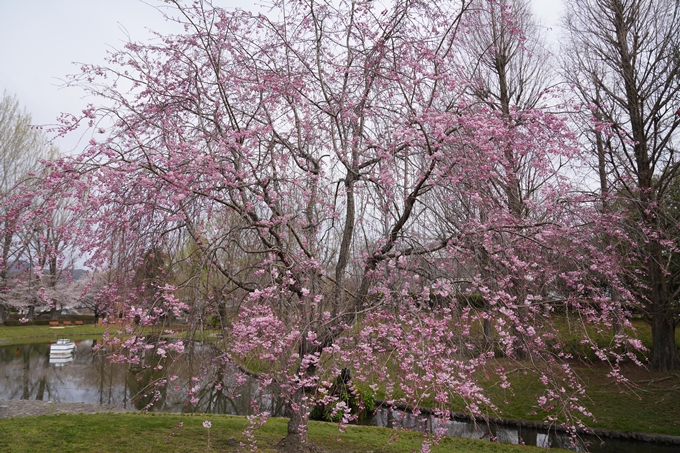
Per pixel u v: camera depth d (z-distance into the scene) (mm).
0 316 30125
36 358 19609
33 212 4211
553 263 5828
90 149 4387
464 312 4785
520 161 5902
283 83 5789
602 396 11000
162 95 6020
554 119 5379
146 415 8914
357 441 7453
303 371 4746
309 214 5758
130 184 4793
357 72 6340
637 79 12695
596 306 6457
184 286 4391
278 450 6199
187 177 4684
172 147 5148
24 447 6266
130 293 4961
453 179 4809
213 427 7836
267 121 6160
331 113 6105
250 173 5285
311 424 8891
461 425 9797
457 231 5070
